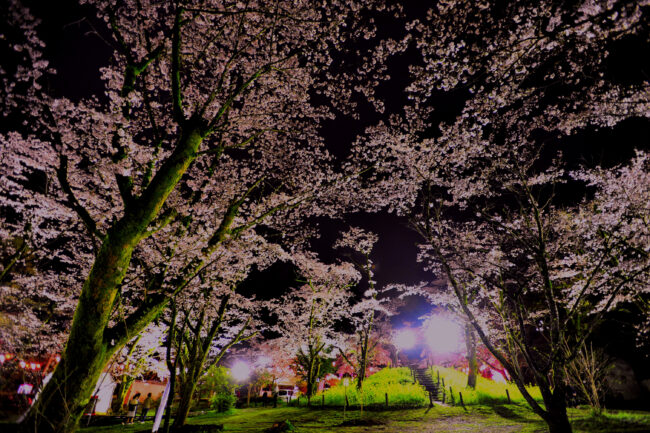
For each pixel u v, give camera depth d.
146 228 6.96
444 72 9.24
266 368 30.50
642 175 10.32
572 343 15.12
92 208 10.34
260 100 11.82
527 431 10.06
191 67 10.79
